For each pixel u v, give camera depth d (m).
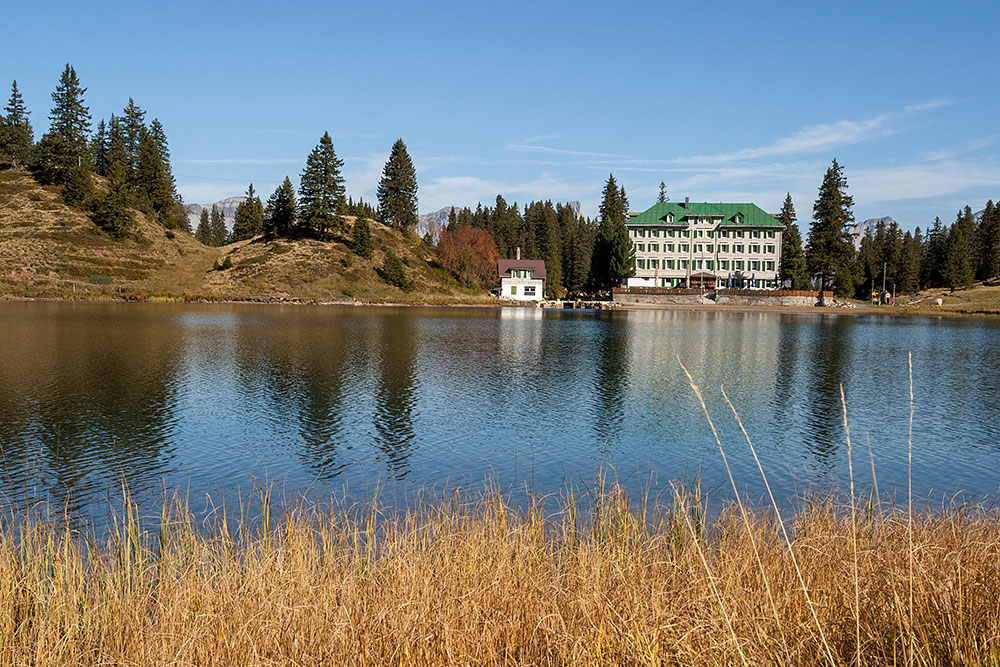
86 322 50.16
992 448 18.69
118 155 131.75
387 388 26.53
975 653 4.11
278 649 5.27
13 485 13.92
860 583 5.45
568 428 20.39
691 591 5.66
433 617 5.52
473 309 95.06
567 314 86.25
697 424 21.20
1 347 34.69
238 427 19.50
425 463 16.31
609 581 6.23
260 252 107.50
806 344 47.31
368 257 110.81
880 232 155.62
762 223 116.69
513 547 7.57
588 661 4.77
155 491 13.69
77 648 5.69
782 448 18.45
